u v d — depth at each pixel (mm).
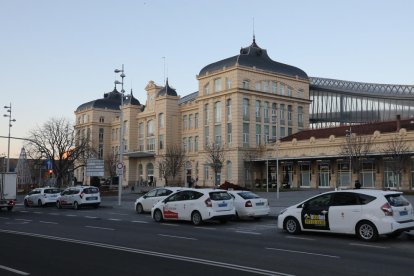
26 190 66062
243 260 10664
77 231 17328
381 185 51500
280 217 16656
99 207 33781
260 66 69875
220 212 19875
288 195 42344
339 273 9156
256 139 68250
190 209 20141
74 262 10352
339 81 97562
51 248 12602
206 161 68938
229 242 14039
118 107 106250
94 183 59875
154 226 19516
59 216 25781
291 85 73750
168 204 21219
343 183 55750
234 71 66875
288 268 9664
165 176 73125
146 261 10492
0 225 19969
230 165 66500
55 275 8922
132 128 94750
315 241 14297
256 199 21922
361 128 59562
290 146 61875
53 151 60500
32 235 15836
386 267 9828
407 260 10742
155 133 87312
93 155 81062
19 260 10633
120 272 9203
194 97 89438
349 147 51750
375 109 91750
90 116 103250
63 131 63125
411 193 42156
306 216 15797
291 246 13133
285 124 72188
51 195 36438
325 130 64812
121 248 12609
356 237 15148
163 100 85312
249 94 67812
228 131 67562
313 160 59125
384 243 13766
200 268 9625
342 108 95375
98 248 12602
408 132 49562
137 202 27672
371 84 94000
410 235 14961
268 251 12117
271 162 64688
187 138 83250
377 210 14023
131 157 93500
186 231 17422
